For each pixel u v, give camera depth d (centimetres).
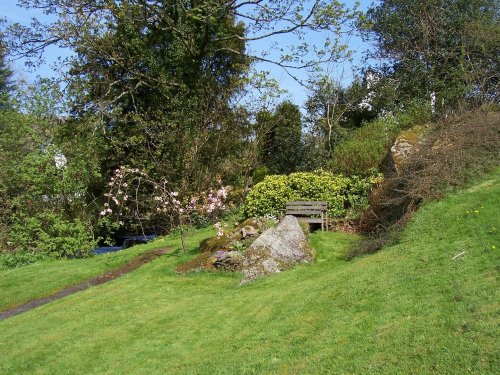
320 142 2256
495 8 1973
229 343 677
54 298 1143
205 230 1728
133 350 709
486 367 429
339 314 660
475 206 891
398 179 1180
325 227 1390
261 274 1012
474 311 529
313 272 973
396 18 2183
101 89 2156
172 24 2050
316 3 1798
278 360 580
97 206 1952
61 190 1780
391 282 702
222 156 2248
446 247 776
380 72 2447
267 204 1498
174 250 1419
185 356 664
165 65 2233
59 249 1711
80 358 710
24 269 1472
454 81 1808
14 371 699
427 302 593
